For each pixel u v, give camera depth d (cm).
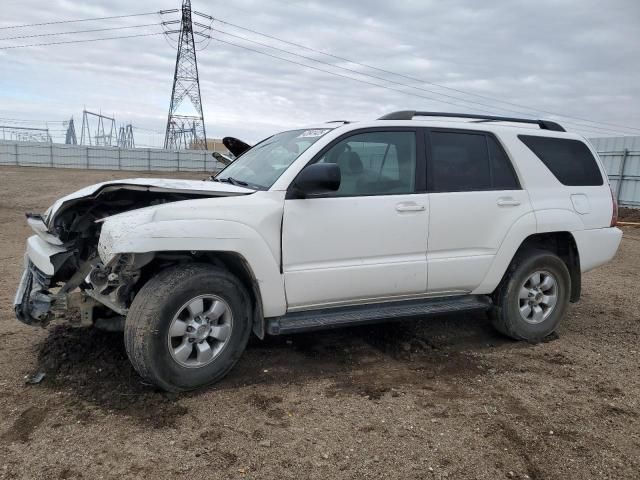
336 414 346
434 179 446
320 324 402
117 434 312
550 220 490
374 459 297
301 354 446
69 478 271
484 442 320
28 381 373
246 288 398
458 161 462
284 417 340
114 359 408
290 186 390
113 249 334
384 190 426
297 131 474
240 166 477
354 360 440
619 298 691
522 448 315
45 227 396
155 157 5441
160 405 347
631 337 532
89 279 377
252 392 372
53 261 369
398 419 343
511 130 493
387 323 539
